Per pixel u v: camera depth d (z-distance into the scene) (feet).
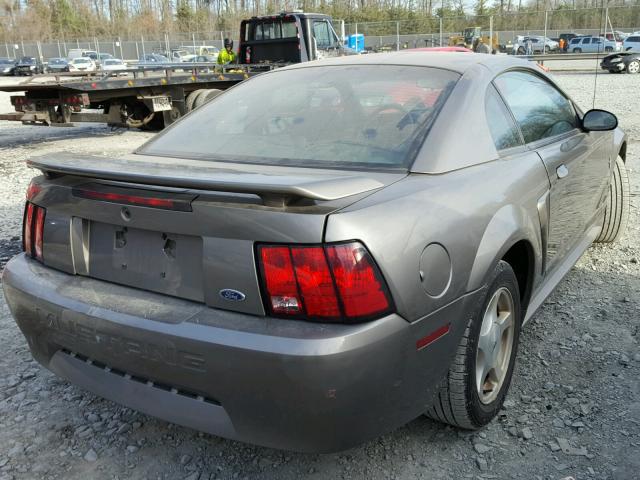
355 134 8.30
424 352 6.73
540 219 9.29
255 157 8.38
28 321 7.95
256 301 6.22
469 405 7.81
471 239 7.31
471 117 8.52
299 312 6.10
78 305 7.21
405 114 8.42
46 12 260.42
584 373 9.87
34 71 139.33
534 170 9.30
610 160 13.89
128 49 167.12
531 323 11.67
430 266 6.69
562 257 11.59
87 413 9.27
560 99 12.17
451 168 7.79
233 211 6.24
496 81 9.62
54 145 38.22
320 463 7.97
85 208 7.40
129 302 7.02
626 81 68.33
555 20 114.01
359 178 6.80
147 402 6.97
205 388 6.44
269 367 6.00
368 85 9.24
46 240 8.05
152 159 8.94
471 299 7.32
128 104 38.99
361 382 6.12
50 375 10.42
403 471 7.77
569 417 8.74
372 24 115.44
